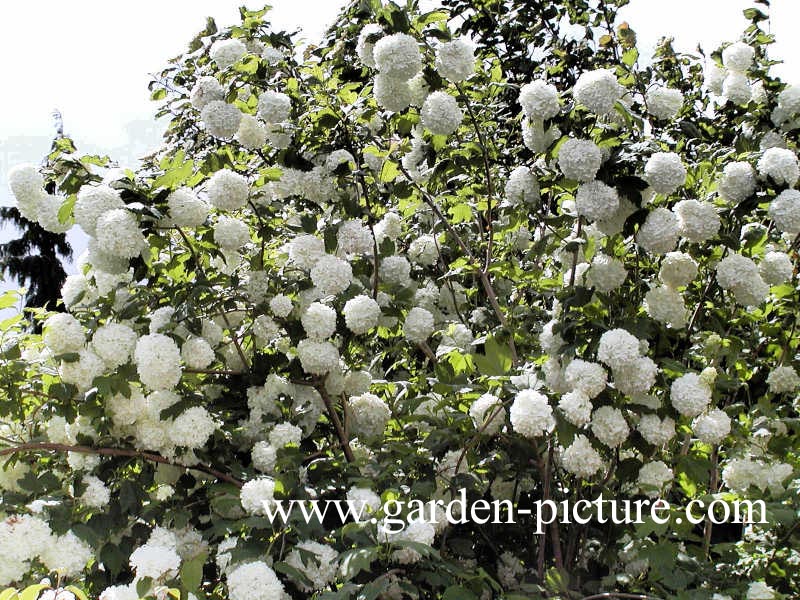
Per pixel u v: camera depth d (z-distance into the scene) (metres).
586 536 2.61
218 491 2.45
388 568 2.23
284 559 2.28
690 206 2.45
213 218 2.96
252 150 2.91
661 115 2.73
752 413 2.83
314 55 3.41
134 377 2.44
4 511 2.38
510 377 2.36
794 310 2.91
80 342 2.45
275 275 2.85
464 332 3.03
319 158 2.81
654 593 2.34
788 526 2.46
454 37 2.72
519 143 4.01
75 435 2.54
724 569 2.40
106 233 2.35
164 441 2.48
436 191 3.37
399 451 2.47
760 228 2.63
